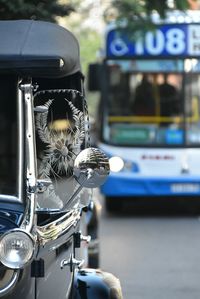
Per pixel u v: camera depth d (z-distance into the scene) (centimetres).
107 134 1861
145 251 1411
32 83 555
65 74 571
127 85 1864
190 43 1855
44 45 542
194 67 1859
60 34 569
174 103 1864
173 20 1850
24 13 1139
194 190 1842
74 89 607
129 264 1286
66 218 553
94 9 1600
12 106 1102
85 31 3206
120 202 1944
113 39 1856
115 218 1878
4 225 480
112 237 1573
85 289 581
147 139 1855
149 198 2248
